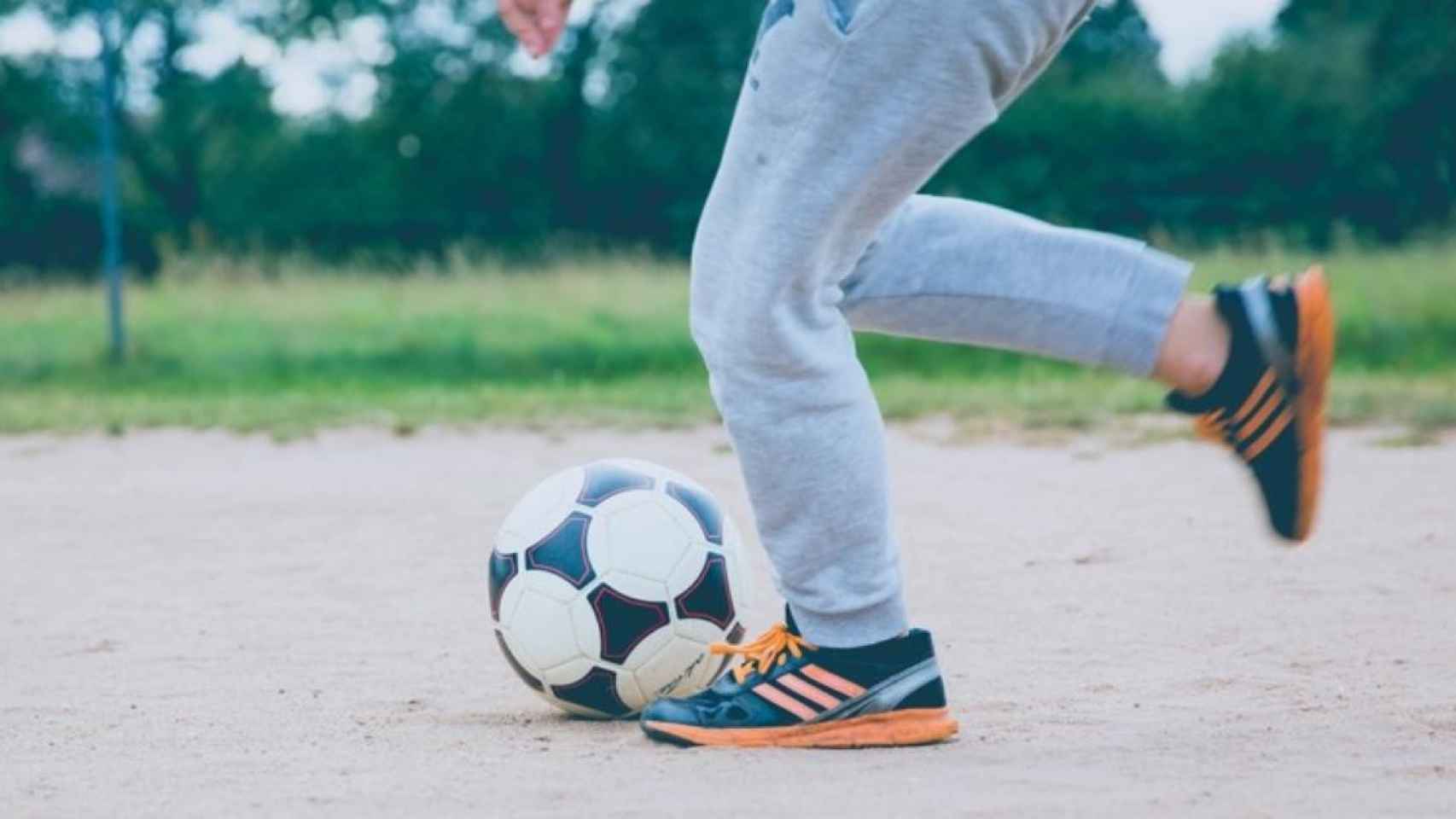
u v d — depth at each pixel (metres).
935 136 2.56
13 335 17.78
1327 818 2.46
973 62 2.52
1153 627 4.37
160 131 37.12
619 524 3.43
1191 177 25.06
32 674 4.07
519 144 35.50
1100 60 34.75
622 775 2.82
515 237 26.78
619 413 11.62
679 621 3.40
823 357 2.77
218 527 6.95
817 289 2.73
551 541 3.42
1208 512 6.77
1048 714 3.30
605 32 34.56
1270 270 18.17
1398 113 24.52
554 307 18.20
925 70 2.52
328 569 5.80
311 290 19.75
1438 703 3.33
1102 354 2.75
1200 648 4.05
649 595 3.39
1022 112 25.70
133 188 38.53
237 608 5.04
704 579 3.44
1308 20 28.59
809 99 2.57
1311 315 2.64
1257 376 2.67
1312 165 24.94
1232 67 25.97
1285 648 4.01
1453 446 8.96
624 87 34.25
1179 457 8.84
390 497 7.84
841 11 2.54
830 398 2.80
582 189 33.25
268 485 8.39
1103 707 3.37
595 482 3.51
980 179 25.28
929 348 15.57
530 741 3.19
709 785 2.72
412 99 35.75
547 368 15.95
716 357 2.79
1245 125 25.12
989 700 3.46
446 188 36.28
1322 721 3.18
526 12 2.80
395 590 5.34
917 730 2.99
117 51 35.84
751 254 2.68
